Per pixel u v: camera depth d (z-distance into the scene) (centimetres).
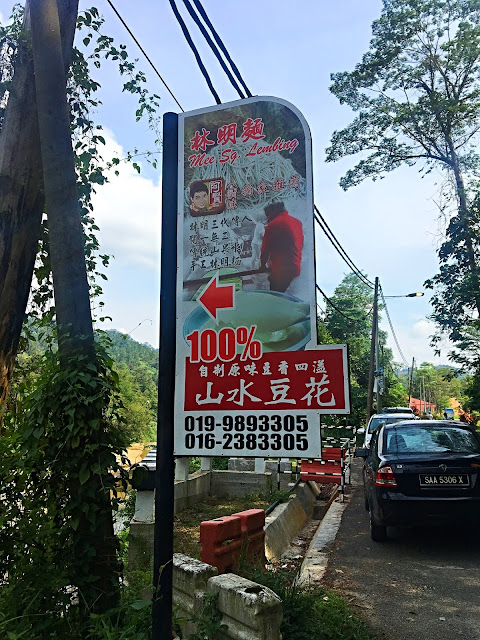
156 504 273
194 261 307
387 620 409
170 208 312
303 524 839
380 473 623
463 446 669
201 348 298
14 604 299
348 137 1995
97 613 312
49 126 354
